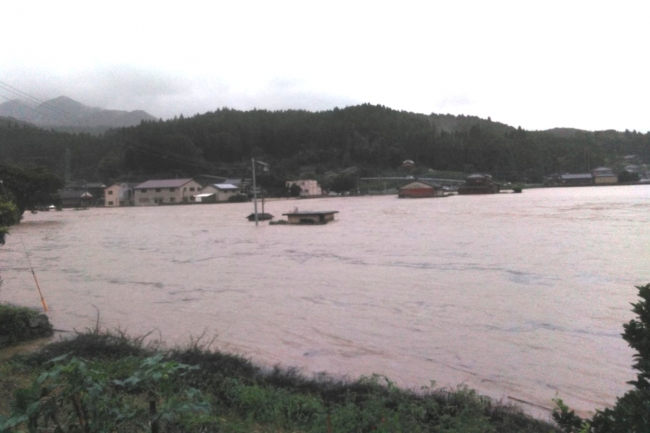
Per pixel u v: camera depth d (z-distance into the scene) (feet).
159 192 295.48
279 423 15.80
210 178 348.59
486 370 24.08
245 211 199.31
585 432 10.53
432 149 417.08
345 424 15.57
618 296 39.22
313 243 84.23
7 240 104.01
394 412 16.72
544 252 63.67
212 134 386.52
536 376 23.21
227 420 15.44
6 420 8.94
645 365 10.53
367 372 23.85
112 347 23.93
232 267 60.49
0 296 45.78
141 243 93.97
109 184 315.17
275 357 26.25
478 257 61.41
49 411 9.42
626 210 133.69
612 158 441.68
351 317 34.45
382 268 55.62
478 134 434.30
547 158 413.59
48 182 155.84
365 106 522.88
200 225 135.85
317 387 19.90
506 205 176.45
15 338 29.04
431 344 28.19
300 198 325.62
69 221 165.48
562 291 41.37
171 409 9.70
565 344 27.76
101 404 10.31
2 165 150.20
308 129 433.89
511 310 35.50
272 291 44.57
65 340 25.96
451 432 15.25
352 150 416.87
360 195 344.28
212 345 28.50
